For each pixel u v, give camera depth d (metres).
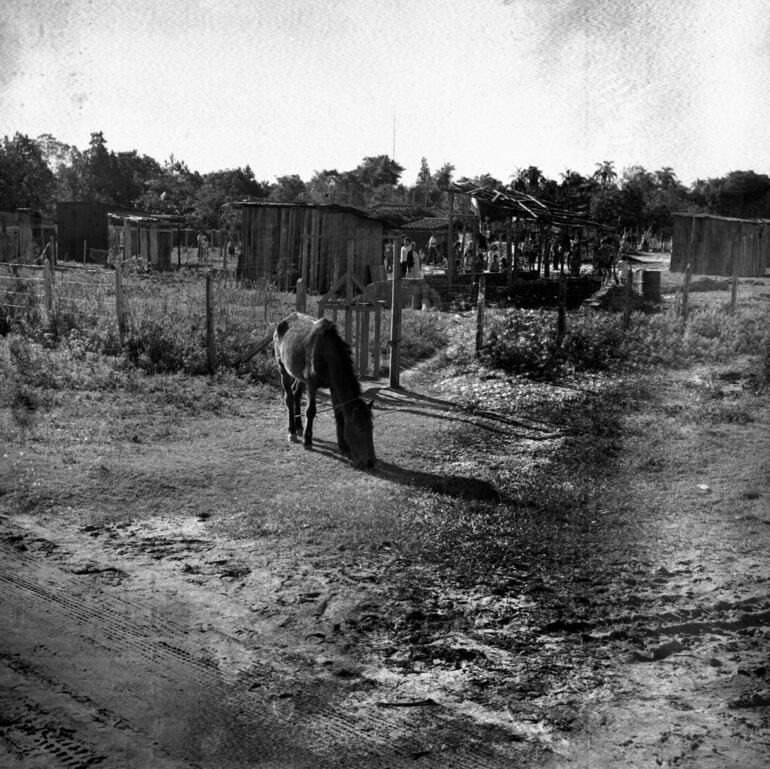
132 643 4.26
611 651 4.17
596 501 6.04
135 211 36.84
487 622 4.61
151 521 6.33
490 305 22.75
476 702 3.75
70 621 4.51
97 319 14.77
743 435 6.94
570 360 13.05
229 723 3.47
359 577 5.29
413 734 3.45
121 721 3.45
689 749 3.17
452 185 25.56
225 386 11.95
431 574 5.32
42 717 3.47
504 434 9.50
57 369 11.87
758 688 3.64
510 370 13.41
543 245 32.16
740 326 8.37
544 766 3.17
